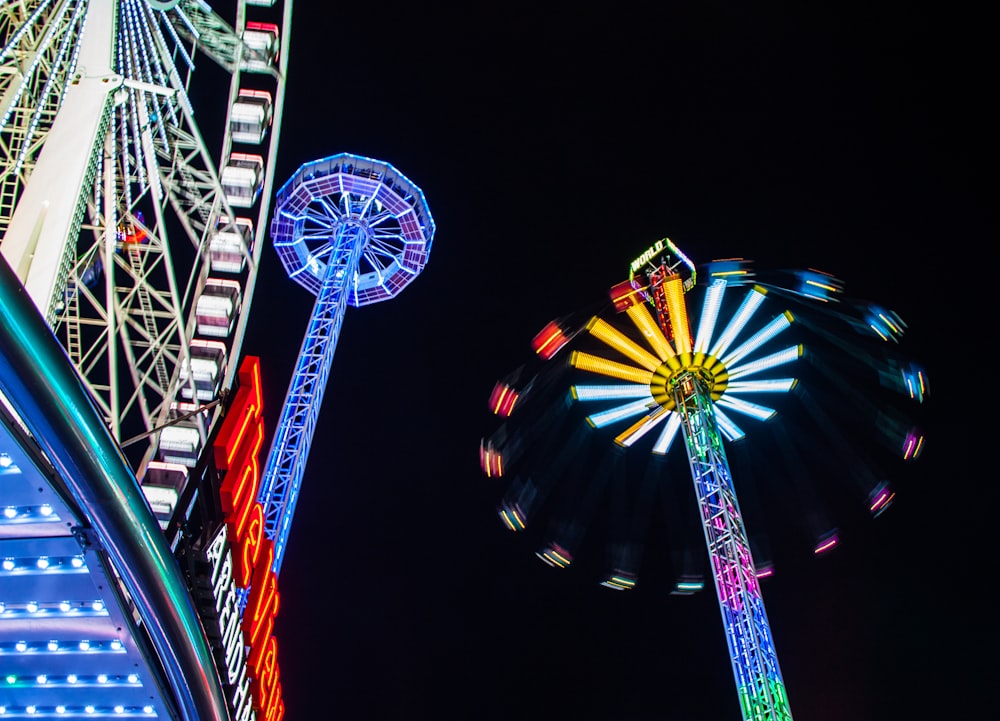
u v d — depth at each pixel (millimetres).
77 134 24422
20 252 22109
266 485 35906
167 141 29766
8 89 24469
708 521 35062
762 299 41250
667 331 42094
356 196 46406
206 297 30656
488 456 42750
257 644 19984
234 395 18938
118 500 13797
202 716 17641
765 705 29344
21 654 16547
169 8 29656
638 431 42062
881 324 38875
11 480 14211
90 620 15984
